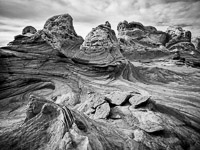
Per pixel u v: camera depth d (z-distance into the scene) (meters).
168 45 80.62
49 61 26.78
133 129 9.09
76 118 7.73
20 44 28.98
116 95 14.27
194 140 9.01
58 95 19.77
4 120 12.81
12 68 22.34
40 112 7.84
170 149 7.65
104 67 29.48
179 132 9.30
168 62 49.12
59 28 52.66
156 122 9.81
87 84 23.34
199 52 73.62
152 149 7.30
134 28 77.12
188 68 39.12
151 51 61.94
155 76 30.91
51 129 6.82
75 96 18.75
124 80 26.84
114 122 10.21
